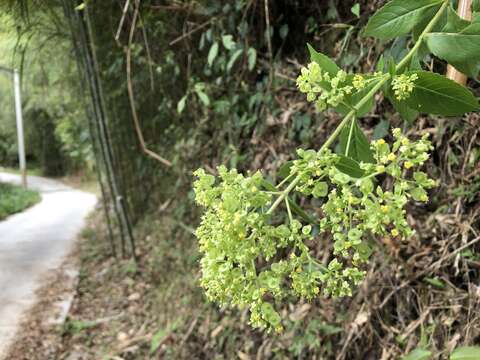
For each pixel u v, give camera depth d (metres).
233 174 0.68
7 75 11.62
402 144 0.65
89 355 3.05
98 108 4.17
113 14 3.37
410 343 1.54
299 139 2.34
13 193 11.27
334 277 0.72
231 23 2.64
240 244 0.66
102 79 4.55
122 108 5.01
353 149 0.81
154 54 3.74
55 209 9.91
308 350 1.96
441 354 1.42
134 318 3.51
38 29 3.60
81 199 11.79
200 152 3.62
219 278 0.66
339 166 0.69
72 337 3.27
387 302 1.68
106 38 3.88
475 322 1.34
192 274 3.33
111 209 7.09
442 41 0.77
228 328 2.55
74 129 8.09
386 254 1.72
